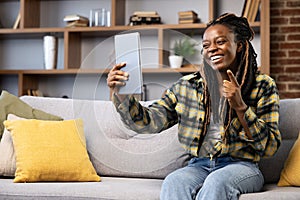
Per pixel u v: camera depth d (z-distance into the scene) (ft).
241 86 6.78
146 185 7.00
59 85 16.51
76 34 16.03
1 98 8.54
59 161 7.61
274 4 15.25
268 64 14.34
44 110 8.79
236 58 6.88
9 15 16.93
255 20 14.57
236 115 6.66
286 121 7.93
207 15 15.67
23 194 6.75
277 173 7.60
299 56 15.08
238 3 15.51
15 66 16.88
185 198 6.03
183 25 14.76
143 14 15.26
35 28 15.61
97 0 16.37
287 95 15.12
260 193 6.16
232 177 6.11
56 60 15.99
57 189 6.72
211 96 6.77
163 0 15.93
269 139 6.53
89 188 6.67
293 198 6.03
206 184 6.01
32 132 7.84
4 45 16.98
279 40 15.20
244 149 6.73
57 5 16.57
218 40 6.68
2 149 7.88
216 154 6.75
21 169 7.50
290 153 7.26
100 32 15.57
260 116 6.75
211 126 6.79
